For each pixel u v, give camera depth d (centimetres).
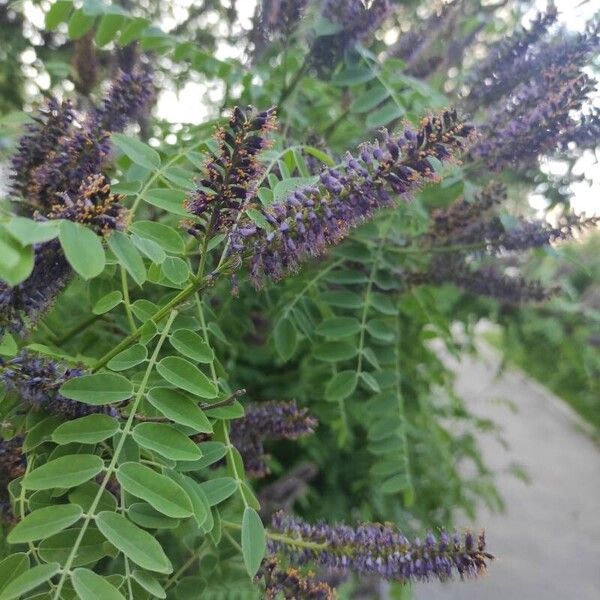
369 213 31
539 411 203
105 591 24
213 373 36
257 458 41
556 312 76
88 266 24
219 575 43
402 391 65
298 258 31
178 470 32
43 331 42
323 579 40
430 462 75
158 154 41
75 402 30
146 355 32
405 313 64
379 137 41
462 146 31
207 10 61
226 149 29
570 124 44
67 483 27
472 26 63
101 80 50
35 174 35
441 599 104
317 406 61
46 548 27
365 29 49
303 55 56
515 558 126
